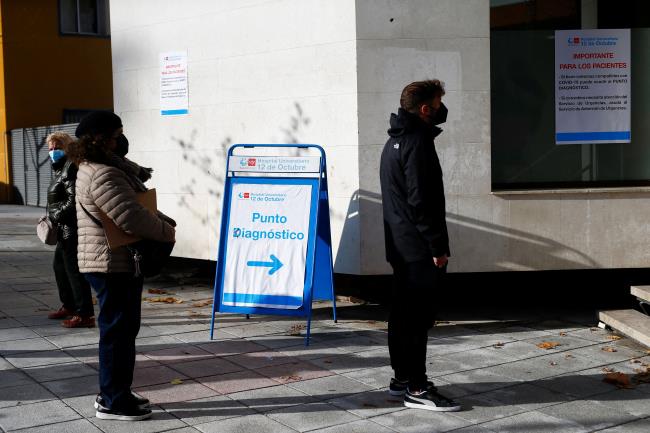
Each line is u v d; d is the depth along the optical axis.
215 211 8.72
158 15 9.05
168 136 9.12
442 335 6.85
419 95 4.87
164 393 5.24
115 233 4.64
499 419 4.76
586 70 7.94
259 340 6.64
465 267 7.62
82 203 4.71
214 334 6.84
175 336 6.77
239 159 7.00
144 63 9.26
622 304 8.06
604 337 6.74
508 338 6.73
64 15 22.86
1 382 5.44
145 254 4.69
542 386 5.40
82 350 6.28
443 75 7.49
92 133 4.71
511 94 7.89
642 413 4.87
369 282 9.02
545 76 7.91
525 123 7.93
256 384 5.44
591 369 5.79
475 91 7.54
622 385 5.37
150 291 8.78
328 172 7.72
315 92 7.75
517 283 9.20
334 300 7.23
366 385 5.42
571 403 5.05
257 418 4.77
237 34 8.35
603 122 7.99
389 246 5.07
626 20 7.95
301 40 7.82
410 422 4.70
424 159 4.79
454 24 7.48
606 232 7.70
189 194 8.97
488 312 7.78
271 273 6.80
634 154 8.05
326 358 6.09
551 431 4.57
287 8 7.91
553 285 9.12
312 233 6.75
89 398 5.12
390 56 7.43
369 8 7.38
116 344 4.70
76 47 23.06
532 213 7.63
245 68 8.32
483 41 7.52
